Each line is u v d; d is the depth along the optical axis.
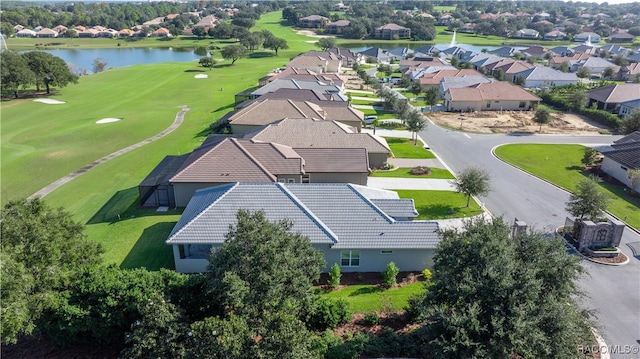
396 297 27.61
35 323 21.31
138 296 21.09
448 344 17.55
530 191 46.38
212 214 31.14
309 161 46.41
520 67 118.31
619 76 123.50
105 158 57.84
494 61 132.88
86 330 21.72
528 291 17.80
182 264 30.94
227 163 41.91
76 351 22.34
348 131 54.16
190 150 59.19
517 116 81.62
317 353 19.72
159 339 19.38
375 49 160.25
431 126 74.12
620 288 29.06
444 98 91.06
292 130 52.97
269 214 31.14
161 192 41.94
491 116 81.94
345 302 24.42
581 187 35.72
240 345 17.72
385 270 30.02
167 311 19.84
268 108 63.16
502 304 17.89
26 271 20.23
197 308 22.72
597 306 27.09
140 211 41.09
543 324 18.12
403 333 23.31
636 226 38.09
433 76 106.25
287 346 17.67
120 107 88.56
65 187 48.06
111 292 21.45
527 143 64.38
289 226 23.61
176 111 84.88
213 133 67.12
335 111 67.81
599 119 77.06
